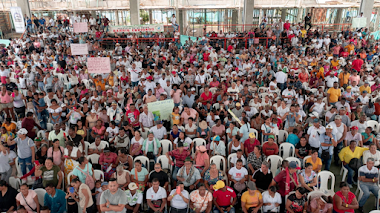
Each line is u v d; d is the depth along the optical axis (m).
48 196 5.49
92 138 8.66
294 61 14.83
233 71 13.58
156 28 19.48
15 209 5.57
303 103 10.24
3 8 27.06
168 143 7.64
